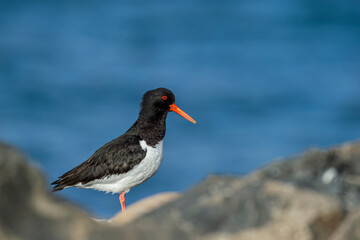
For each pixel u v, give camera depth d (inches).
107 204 711.1
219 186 186.7
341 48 1444.4
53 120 1045.8
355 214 166.6
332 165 191.6
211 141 939.3
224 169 838.5
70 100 1148.5
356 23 1614.2
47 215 155.5
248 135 973.2
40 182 159.9
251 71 1305.4
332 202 171.2
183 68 1323.8
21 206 153.2
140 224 169.2
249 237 167.5
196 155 883.4
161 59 1384.1
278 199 173.9
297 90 1200.8
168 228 169.6
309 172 188.7
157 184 792.3
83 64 1352.1
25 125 1018.7
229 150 901.8
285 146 928.3
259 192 177.8
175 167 840.9
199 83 1231.5
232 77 1269.7
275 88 1205.1
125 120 1050.7
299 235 166.9
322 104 1125.1
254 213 172.4
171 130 987.9
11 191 152.6
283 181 184.5
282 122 1033.5
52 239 151.4
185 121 1028.5
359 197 177.0
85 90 1202.6
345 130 1009.5
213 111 1084.5
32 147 922.7
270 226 168.7
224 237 167.9
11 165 154.9
